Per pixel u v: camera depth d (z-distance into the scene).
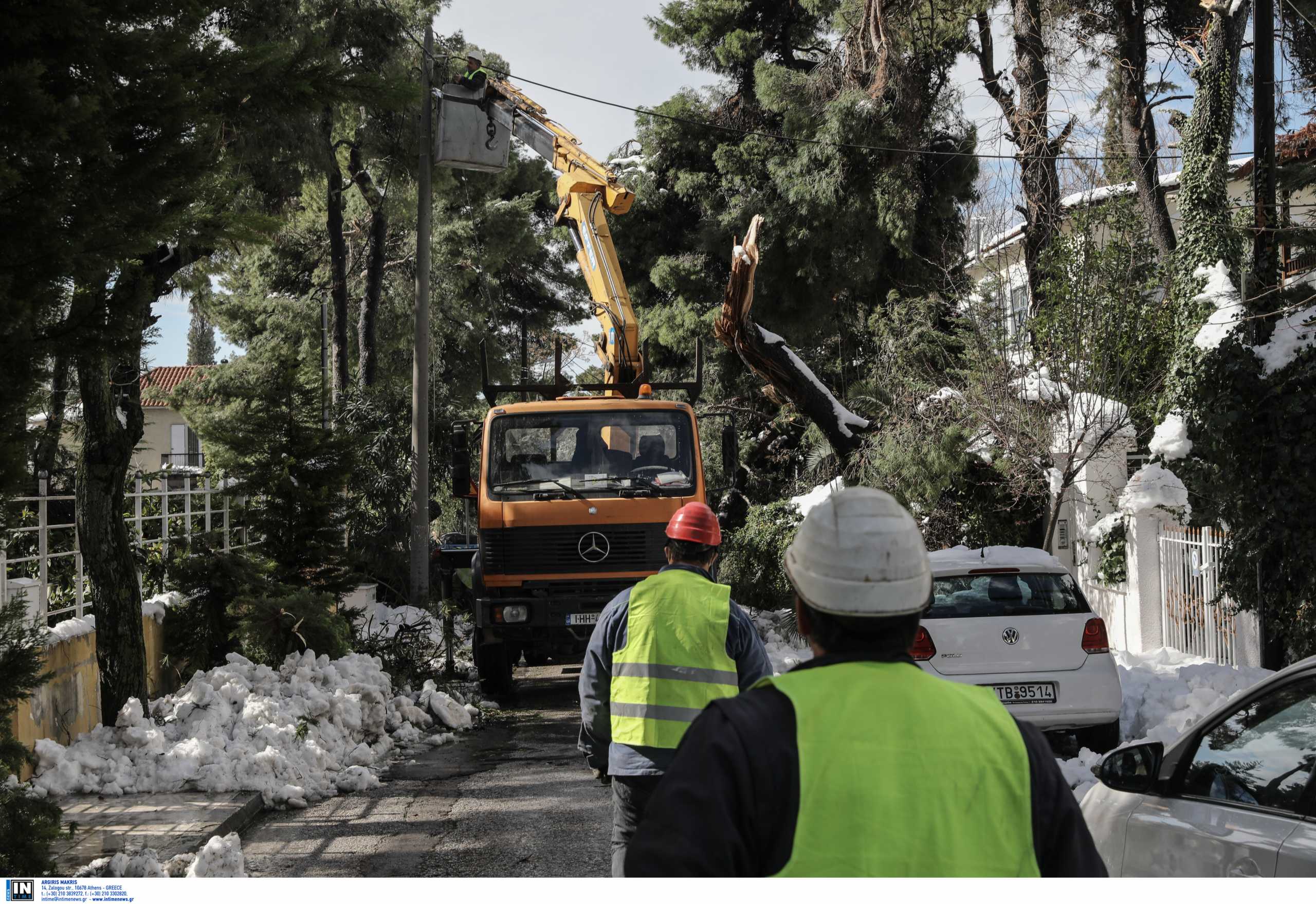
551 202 46.97
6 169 4.05
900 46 23.06
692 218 28.48
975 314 14.78
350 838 7.11
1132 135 19.67
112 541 8.88
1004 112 19.70
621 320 13.98
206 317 14.86
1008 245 16.53
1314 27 13.90
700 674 4.23
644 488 12.02
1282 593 9.83
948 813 1.86
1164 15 21.22
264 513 12.39
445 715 10.84
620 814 4.30
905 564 2.04
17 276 4.46
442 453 23.14
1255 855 3.33
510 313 49.06
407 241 36.97
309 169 21.31
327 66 5.88
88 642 9.06
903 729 1.91
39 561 8.81
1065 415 13.62
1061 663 8.23
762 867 1.86
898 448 14.19
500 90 16.77
